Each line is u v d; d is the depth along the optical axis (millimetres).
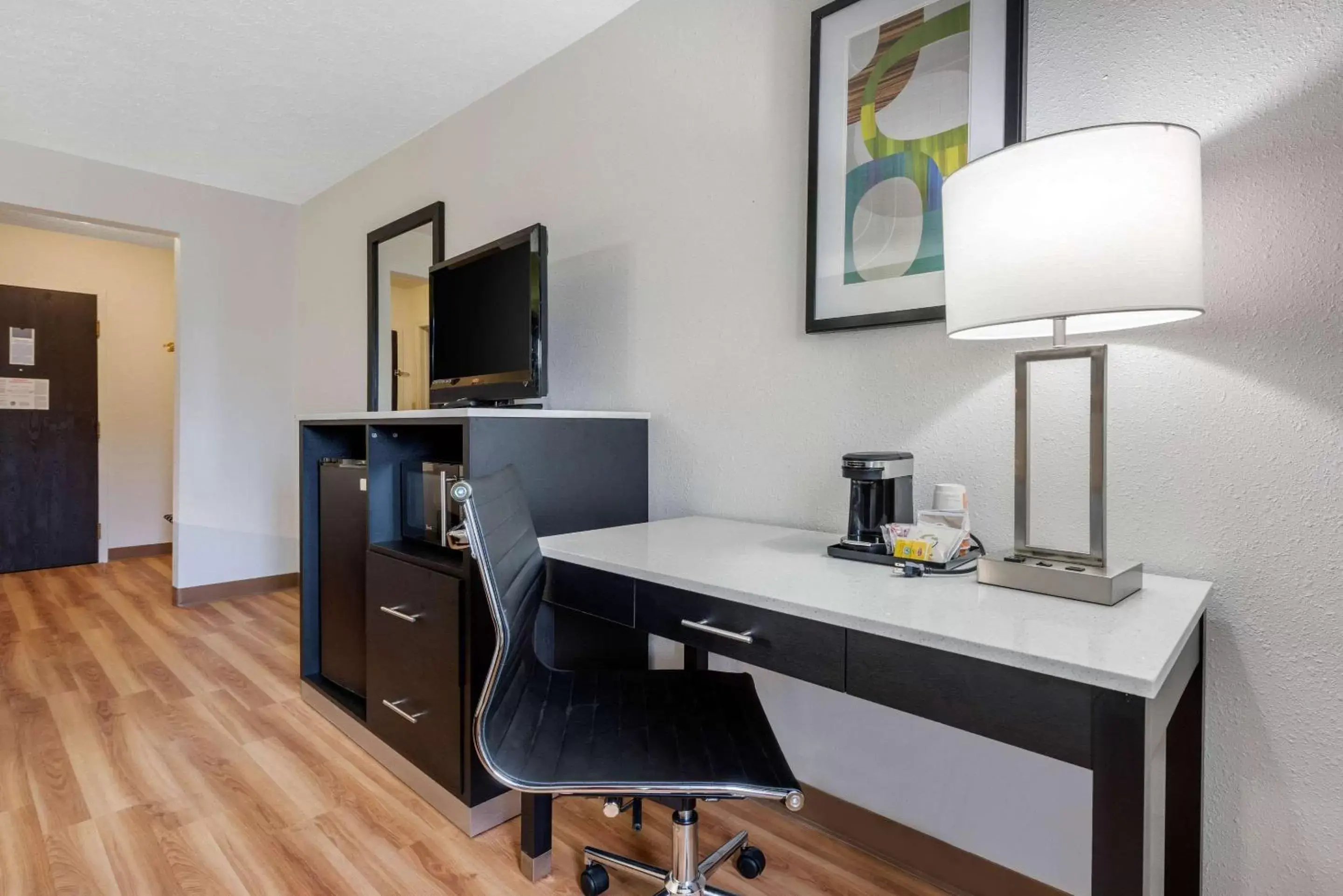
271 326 3930
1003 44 1350
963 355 1431
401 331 3172
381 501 2012
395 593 1846
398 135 3041
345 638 2252
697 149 1929
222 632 3164
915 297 1477
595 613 1298
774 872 1497
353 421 2064
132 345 4895
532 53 2367
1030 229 960
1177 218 918
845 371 1617
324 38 2273
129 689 2451
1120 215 909
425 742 1731
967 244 1040
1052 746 743
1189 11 1160
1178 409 1177
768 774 1044
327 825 1642
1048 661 736
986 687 792
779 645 997
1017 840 1377
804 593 1021
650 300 2059
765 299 1776
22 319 4445
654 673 1406
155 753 1978
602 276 2207
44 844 1544
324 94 2662
